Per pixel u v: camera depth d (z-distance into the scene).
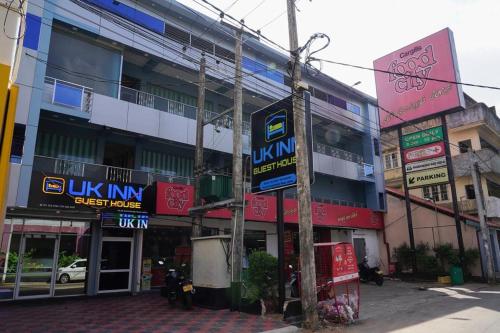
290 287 12.87
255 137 12.70
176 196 15.14
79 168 14.28
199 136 13.97
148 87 17.61
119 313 10.62
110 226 13.48
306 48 10.42
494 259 25.56
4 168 3.88
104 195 13.56
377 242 25.64
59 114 13.55
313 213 20.31
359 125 26.56
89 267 13.72
